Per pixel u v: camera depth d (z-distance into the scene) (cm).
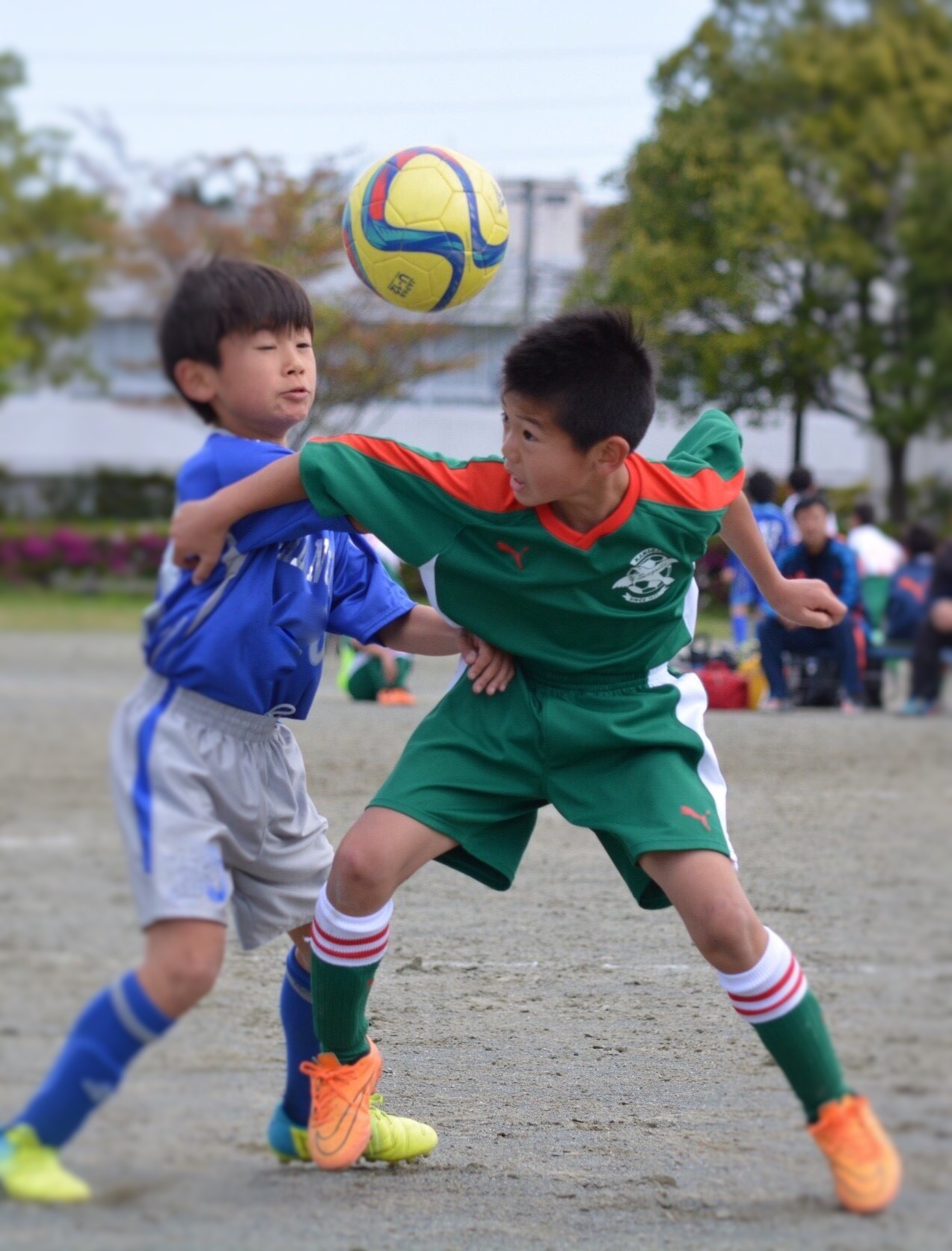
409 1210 557
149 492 7331
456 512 570
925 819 1373
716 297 2995
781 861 1192
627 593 581
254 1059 747
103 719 2175
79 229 6931
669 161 3116
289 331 575
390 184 682
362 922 563
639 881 601
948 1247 511
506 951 920
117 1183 571
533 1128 648
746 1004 555
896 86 4959
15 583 5769
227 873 548
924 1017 810
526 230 4284
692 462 602
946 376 5194
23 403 8000
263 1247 512
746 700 2252
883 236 5262
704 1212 556
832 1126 562
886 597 2605
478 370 4678
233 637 553
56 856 1305
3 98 6800
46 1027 838
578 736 578
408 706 2212
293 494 560
